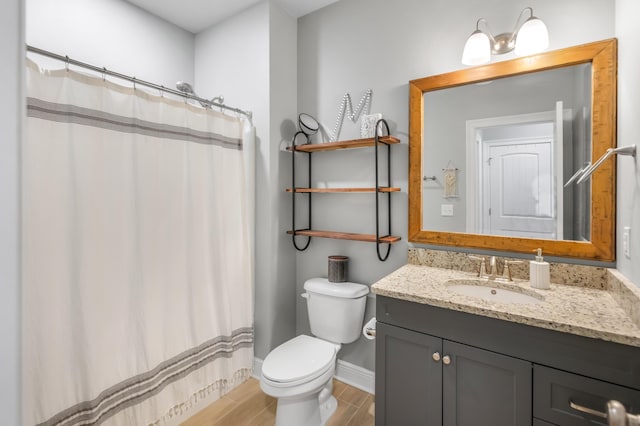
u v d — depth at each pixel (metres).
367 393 2.07
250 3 2.21
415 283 1.51
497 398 1.20
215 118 1.94
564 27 1.49
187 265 1.79
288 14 2.31
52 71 1.28
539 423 1.12
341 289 1.94
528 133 1.58
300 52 2.36
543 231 1.55
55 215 1.29
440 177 1.80
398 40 1.94
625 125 1.26
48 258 1.28
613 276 1.30
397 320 1.41
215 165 1.94
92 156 1.40
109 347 1.45
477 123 1.70
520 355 1.15
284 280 2.31
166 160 1.69
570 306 1.21
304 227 2.33
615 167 1.37
